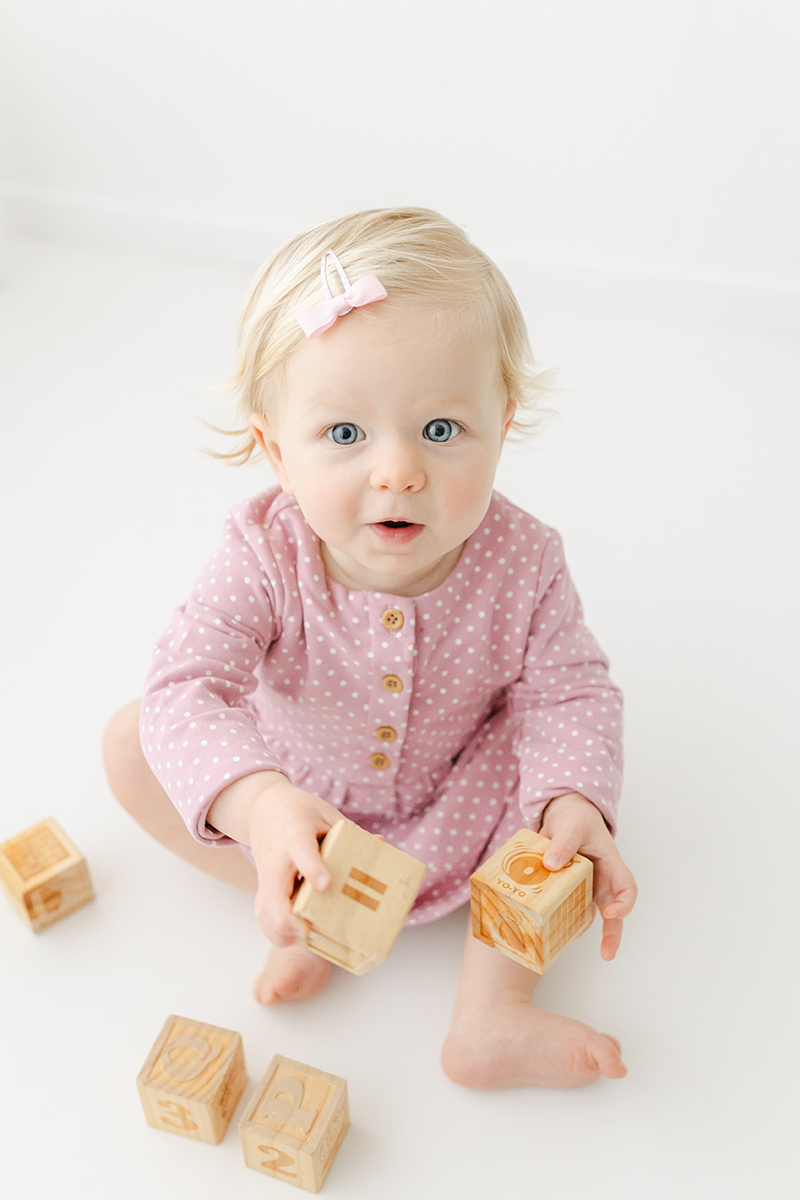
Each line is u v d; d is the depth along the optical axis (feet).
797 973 3.84
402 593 3.38
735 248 6.82
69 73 7.06
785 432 6.23
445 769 3.90
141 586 5.30
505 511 3.51
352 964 2.76
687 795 4.40
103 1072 3.59
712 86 6.31
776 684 4.83
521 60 6.49
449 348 2.91
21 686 4.81
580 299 7.14
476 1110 3.48
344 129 6.98
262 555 3.40
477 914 3.14
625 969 3.85
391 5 6.47
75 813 4.33
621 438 6.17
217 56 6.86
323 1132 3.21
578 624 3.74
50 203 7.53
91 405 6.41
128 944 3.92
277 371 3.07
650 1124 3.45
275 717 3.78
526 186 6.91
